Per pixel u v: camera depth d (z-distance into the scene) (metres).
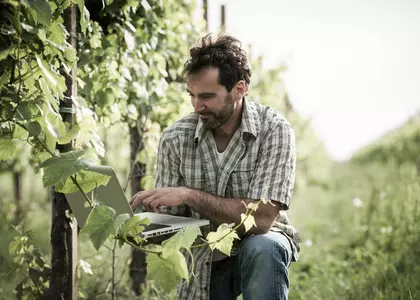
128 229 2.53
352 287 5.03
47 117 2.48
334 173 18.80
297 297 5.10
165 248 2.54
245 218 2.66
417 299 4.38
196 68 3.21
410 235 6.16
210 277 3.48
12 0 2.26
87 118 3.32
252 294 3.09
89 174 2.52
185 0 5.11
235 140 3.41
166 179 3.54
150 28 4.26
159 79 4.52
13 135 2.57
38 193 10.91
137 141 4.76
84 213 2.87
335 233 8.15
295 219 9.77
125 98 4.23
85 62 3.69
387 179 11.96
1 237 6.03
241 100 3.46
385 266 5.20
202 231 3.43
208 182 3.45
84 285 4.63
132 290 4.82
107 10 3.80
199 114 3.28
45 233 7.32
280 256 3.14
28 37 2.35
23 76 2.49
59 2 2.55
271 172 3.30
